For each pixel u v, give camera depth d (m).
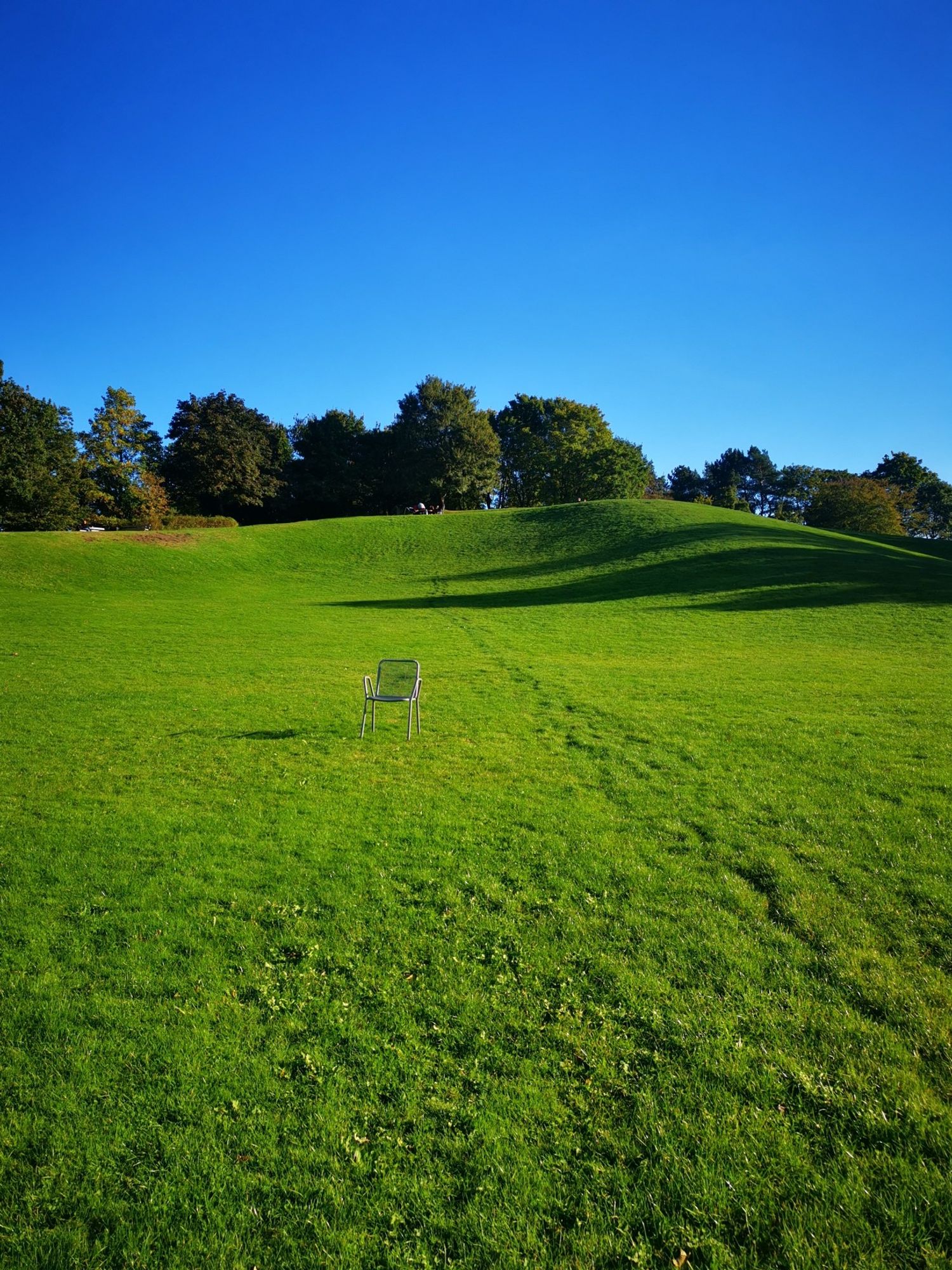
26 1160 4.27
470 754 12.80
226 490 90.38
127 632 29.06
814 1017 5.34
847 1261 3.57
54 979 5.95
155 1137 4.41
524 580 50.19
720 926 6.66
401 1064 4.98
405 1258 3.66
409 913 6.99
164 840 8.87
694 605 37.41
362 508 104.81
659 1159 4.20
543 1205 3.93
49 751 12.98
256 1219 3.89
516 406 111.06
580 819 9.41
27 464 67.06
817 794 10.18
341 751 13.09
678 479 159.50
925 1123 4.33
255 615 36.25
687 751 12.66
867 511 100.69
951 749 12.43
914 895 7.16
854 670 21.48
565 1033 5.25
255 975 6.02
